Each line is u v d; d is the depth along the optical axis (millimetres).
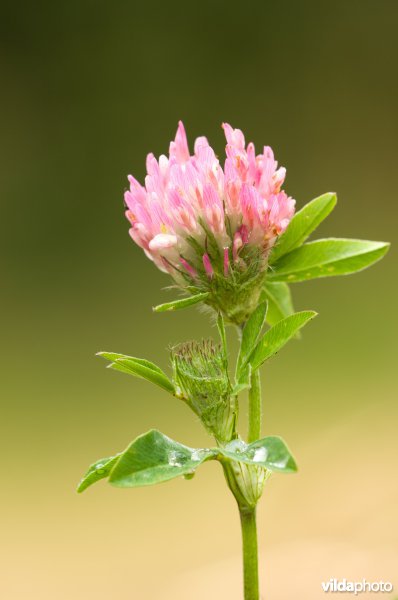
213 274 370
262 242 370
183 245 371
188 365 361
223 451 345
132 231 374
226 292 371
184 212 369
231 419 359
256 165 373
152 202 372
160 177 373
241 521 357
